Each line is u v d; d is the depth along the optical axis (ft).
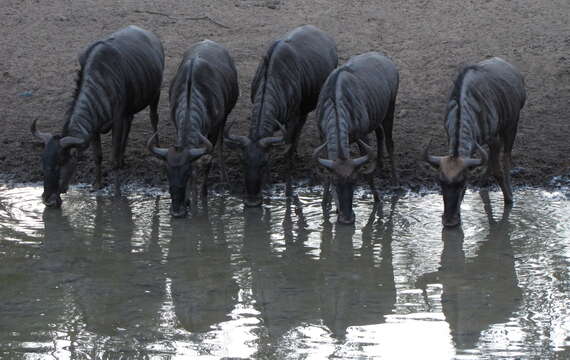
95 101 50.14
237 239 45.01
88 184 53.78
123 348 33.78
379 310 36.96
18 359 32.86
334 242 44.55
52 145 48.57
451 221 45.39
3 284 39.65
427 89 64.69
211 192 52.47
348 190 46.11
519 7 78.79
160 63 55.67
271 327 35.58
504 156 49.44
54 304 37.63
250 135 49.47
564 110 61.72
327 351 33.37
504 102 47.62
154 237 45.32
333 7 78.84
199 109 49.11
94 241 44.75
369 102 48.93
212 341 34.30
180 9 79.10
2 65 68.49
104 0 81.30
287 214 48.65
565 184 52.60
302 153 56.95
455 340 34.01
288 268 41.50
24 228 46.44
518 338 34.14
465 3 79.87
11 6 79.41
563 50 70.13
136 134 59.31
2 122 60.64
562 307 36.81
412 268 41.29
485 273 40.45
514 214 47.98
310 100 54.54
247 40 72.54
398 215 48.21
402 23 75.61
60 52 70.79
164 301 37.99
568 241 43.91
